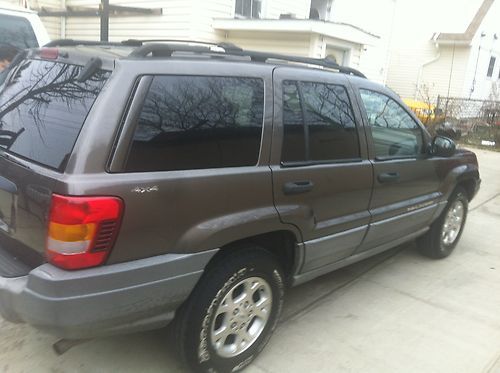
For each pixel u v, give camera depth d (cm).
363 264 478
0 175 252
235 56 291
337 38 1151
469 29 2062
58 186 214
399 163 382
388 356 323
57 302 213
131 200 223
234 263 269
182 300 250
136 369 290
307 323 357
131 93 228
